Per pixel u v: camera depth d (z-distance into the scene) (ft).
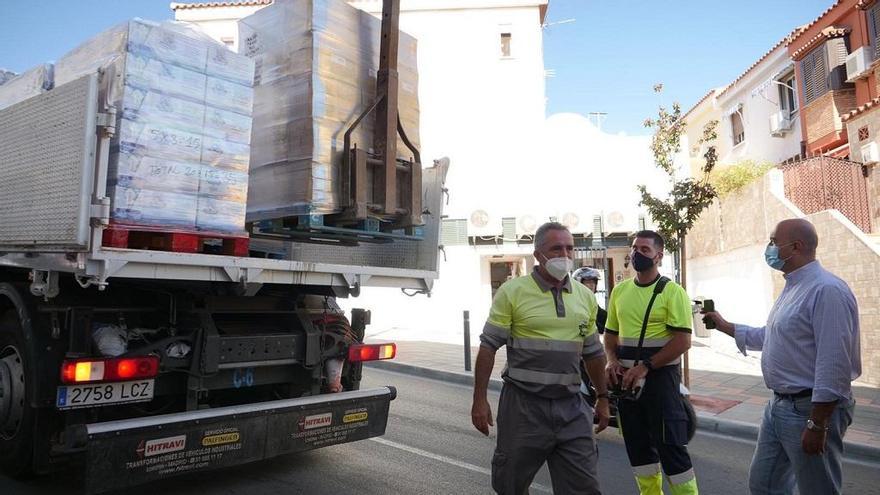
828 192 43.29
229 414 14.08
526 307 10.80
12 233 13.87
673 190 28.86
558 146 64.64
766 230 43.57
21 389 14.20
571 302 10.98
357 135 15.49
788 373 10.38
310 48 14.76
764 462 10.95
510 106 69.41
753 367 37.27
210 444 13.73
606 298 61.72
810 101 58.29
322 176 14.66
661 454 12.98
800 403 10.16
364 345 17.39
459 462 18.42
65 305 13.92
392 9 16.22
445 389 31.99
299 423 15.34
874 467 19.51
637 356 13.62
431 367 37.06
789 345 10.39
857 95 52.80
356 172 14.89
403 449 19.69
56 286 12.98
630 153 64.49
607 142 64.75
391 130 15.87
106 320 14.30
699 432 23.86
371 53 16.33
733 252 49.29
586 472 10.48
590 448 10.66
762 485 11.00
